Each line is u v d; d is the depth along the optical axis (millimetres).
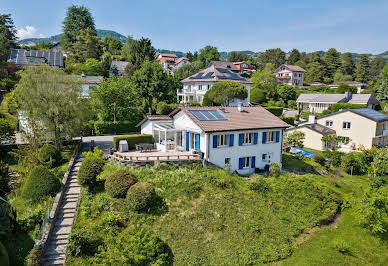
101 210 19828
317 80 122312
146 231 18078
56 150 27125
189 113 27781
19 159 27734
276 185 24141
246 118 29953
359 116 43562
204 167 25938
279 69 115125
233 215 20109
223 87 52812
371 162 35562
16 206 20141
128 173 21656
